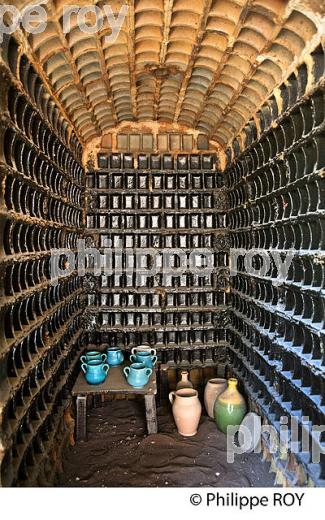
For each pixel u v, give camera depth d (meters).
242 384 2.70
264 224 2.28
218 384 2.75
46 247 2.04
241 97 2.34
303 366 1.73
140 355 2.72
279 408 2.00
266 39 1.69
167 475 2.09
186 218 3.15
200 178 3.17
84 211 3.07
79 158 2.98
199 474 2.10
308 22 1.52
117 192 3.08
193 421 2.46
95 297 3.12
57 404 2.17
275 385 2.08
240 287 2.88
